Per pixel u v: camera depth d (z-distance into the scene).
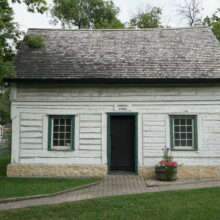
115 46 13.05
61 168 11.10
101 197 7.62
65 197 7.76
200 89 11.23
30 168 11.12
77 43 13.27
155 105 11.30
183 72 11.25
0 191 8.23
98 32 14.19
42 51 12.66
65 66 11.73
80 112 11.39
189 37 13.49
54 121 11.56
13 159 11.22
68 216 6.15
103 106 11.39
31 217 6.09
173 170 10.05
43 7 11.57
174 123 11.38
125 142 11.65
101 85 11.41
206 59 11.91
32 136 11.31
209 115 11.15
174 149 11.09
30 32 14.09
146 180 10.17
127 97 11.35
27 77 11.04
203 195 7.66
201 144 11.08
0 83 11.52
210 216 6.08
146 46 13.00
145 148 11.23
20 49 12.73
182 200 7.20
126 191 8.45
